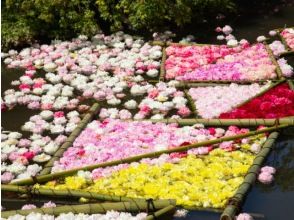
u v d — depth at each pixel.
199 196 7.78
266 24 14.73
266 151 8.77
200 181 8.12
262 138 9.21
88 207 7.62
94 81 11.71
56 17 14.18
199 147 9.02
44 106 10.85
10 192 8.30
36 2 13.68
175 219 7.53
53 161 8.98
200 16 15.02
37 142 9.59
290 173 8.55
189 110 10.36
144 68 12.29
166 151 8.91
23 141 9.66
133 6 14.14
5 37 13.70
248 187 7.93
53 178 8.53
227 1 15.12
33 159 9.23
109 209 7.62
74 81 11.73
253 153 8.90
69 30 14.23
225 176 8.31
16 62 12.87
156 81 11.63
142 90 11.30
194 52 12.75
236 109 10.16
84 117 10.20
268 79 11.34
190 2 14.54
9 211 7.70
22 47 13.94
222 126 9.71
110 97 11.09
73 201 8.09
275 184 8.30
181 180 8.23
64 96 11.28
